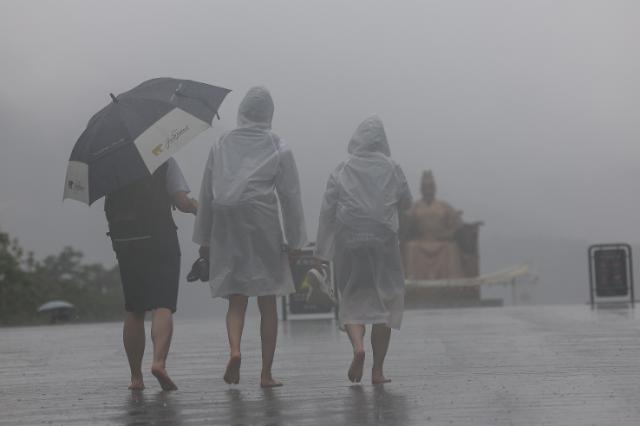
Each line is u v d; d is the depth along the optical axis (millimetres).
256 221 9789
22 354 14945
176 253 9922
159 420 7883
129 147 9578
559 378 9875
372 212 10148
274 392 9438
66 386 10500
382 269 10219
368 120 10414
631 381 9539
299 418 7762
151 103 9812
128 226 9750
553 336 15297
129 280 9805
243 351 14172
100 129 9695
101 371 12055
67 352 15148
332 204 10312
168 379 9703
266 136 9961
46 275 43625
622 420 7262
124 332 9953
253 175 9797
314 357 12922
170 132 9719
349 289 10219
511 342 14375
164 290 9805
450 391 9141
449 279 41906
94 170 9609
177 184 9922
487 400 8477
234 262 9812
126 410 8523
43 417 8234
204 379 10703
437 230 42625
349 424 7414
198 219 10008
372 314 10102
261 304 9984
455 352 13047
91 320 37531
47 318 35719
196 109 9961
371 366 11562
